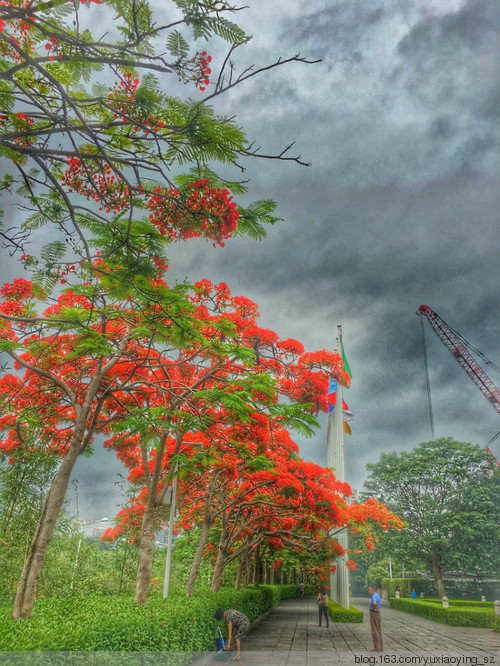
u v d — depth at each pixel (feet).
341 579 73.10
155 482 31.83
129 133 10.04
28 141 10.59
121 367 32.50
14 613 20.12
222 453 32.22
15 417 31.37
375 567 177.47
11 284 24.26
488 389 183.32
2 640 15.02
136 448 39.37
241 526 50.39
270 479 43.34
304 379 37.93
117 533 46.85
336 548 58.18
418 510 111.96
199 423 26.73
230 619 30.35
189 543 67.56
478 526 103.40
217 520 56.18
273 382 27.86
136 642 20.02
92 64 8.14
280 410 28.45
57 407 30.89
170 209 10.49
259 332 37.29
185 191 9.89
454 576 137.69
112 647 18.71
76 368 30.32
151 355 32.86
